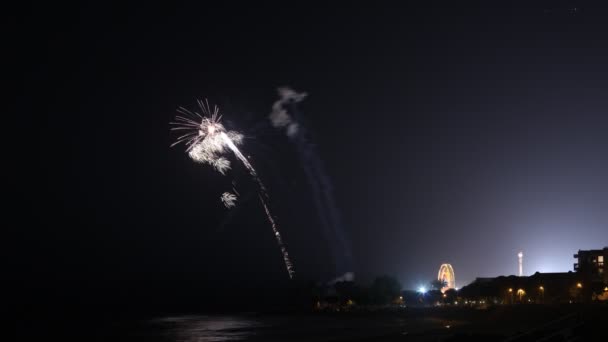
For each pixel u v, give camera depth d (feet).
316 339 505.25
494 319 561.43
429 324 642.63
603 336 189.47
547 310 530.68
